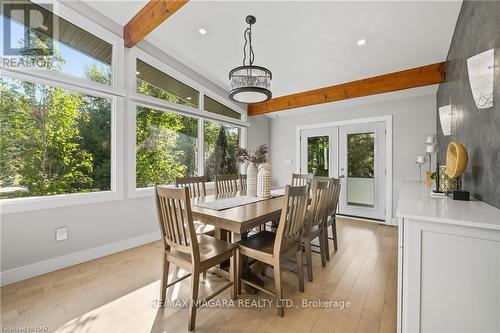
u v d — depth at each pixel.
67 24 2.37
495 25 1.26
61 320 1.56
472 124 1.68
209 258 1.60
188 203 1.48
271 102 4.57
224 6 2.37
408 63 3.04
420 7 2.13
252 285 1.79
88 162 2.54
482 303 0.99
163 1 2.24
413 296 1.11
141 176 3.05
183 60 3.50
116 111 2.72
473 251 0.99
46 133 2.25
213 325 1.53
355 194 4.39
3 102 2.00
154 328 1.50
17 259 2.04
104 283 2.03
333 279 2.15
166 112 3.37
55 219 2.25
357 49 2.84
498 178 1.24
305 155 5.02
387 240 3.20
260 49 3.02
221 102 4.34
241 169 4.59
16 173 2.07
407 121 3.88
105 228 2.63
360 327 1.52
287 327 1.52
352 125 4.43
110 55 2.72
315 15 2.37
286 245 1.77
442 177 1.81
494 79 1.27
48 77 2.12
